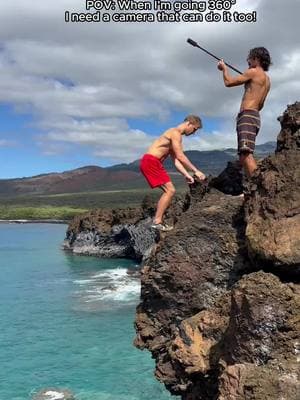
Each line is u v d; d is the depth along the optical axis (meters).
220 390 7.50
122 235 58.69
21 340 24.39
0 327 26.88
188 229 10.46
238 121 10.08
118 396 17.34
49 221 146.38
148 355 21.72
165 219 13.27
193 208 11.07
